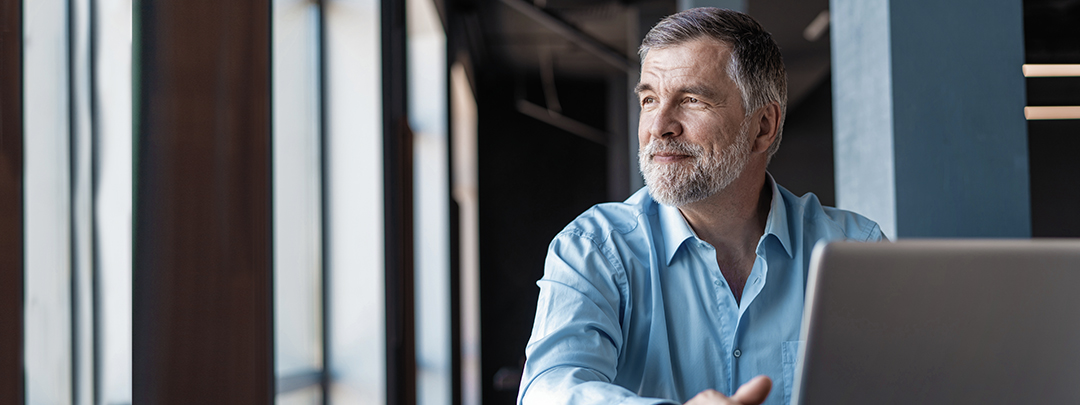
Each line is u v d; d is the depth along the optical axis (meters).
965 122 1.90
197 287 1.32
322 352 3.02
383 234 3.07
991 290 0.58
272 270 1.44
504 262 8.34
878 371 0.58
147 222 1.29
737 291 1.21
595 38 6.81
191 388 1.31
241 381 1.35
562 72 8.12
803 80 6.63
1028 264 0.58
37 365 1.41
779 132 1.19
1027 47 4.05
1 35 0.97
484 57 7.58
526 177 8.45
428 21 4.66
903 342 0.58
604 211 1.21
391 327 3.08
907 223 1.87
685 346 1.14
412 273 3.15
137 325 1.28
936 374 0.58
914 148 1.88
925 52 1.90
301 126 2.91
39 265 1.42
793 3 4.53
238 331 1.35
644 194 1.22
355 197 3.08
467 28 6.24
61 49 1.49
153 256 1.29
